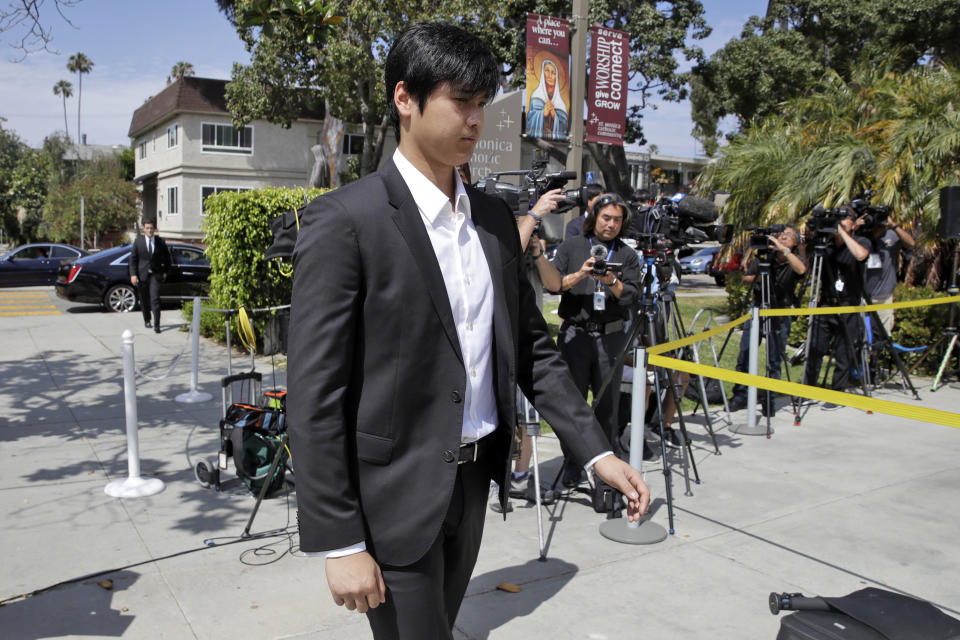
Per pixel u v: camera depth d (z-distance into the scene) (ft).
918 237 30.60
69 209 123.24
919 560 12.65
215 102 93.97
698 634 10.22
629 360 15.92
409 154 5.45
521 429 14.66
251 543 12.90
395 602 5.33
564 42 30.91
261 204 30.09
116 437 19.26
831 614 7.61
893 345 24.99
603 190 18.51
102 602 10.79
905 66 69.97
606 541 13.25
